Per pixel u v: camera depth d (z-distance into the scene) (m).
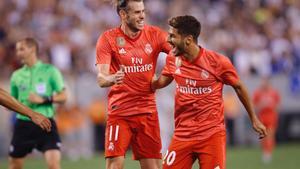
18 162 25.56
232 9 61.28
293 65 56.38
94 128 46.62
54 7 56.41
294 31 60.09
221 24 58.75
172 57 19.70
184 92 19.45
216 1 61.34
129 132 21.09
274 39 58.06
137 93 20.89
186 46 19.11
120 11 20.59
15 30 53.19
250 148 48.75
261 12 61.50
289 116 51.66
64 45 51.09
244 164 38.69
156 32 21.03
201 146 19.34
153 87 20.80
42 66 25.75
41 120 18.23
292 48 57.81
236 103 49.75
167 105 45.75
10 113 44.22
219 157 19.23
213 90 19.31
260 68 54.41
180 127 19.64
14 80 25.75
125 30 20.75
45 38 52.28
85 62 51.03
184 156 19.53
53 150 24.70
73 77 46.59
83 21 55.69
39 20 54.53
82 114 46.28
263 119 42.12
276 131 51.56
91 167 38.19
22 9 55.66
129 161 39.84
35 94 24.86
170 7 59.31
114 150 20.88
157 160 21.52
